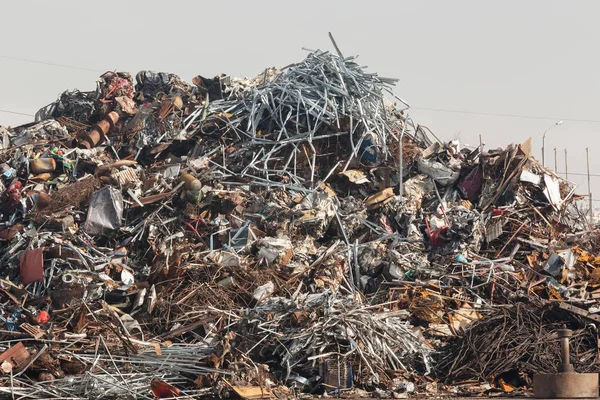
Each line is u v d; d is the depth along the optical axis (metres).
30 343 25.23
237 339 25.66
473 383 24.67
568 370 21.67
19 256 31.70
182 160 39.78
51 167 36.97
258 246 31.61
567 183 40.06
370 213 36.62
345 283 32.56
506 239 35.09
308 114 39.75
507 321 26.25
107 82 43.97
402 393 23.31
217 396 22.50
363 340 24.81
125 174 35.84
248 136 40.41
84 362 23.67
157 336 27.41
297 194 36.62
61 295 29.23
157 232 33.78
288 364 24.20
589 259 32.81
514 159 37.97
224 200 35.22
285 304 26.45
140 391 22.16
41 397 21.67
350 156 38.78
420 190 37.78
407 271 32.34
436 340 27.81
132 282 30.52
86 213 34.25
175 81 44.81
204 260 30.38
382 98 41.09
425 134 42.50
